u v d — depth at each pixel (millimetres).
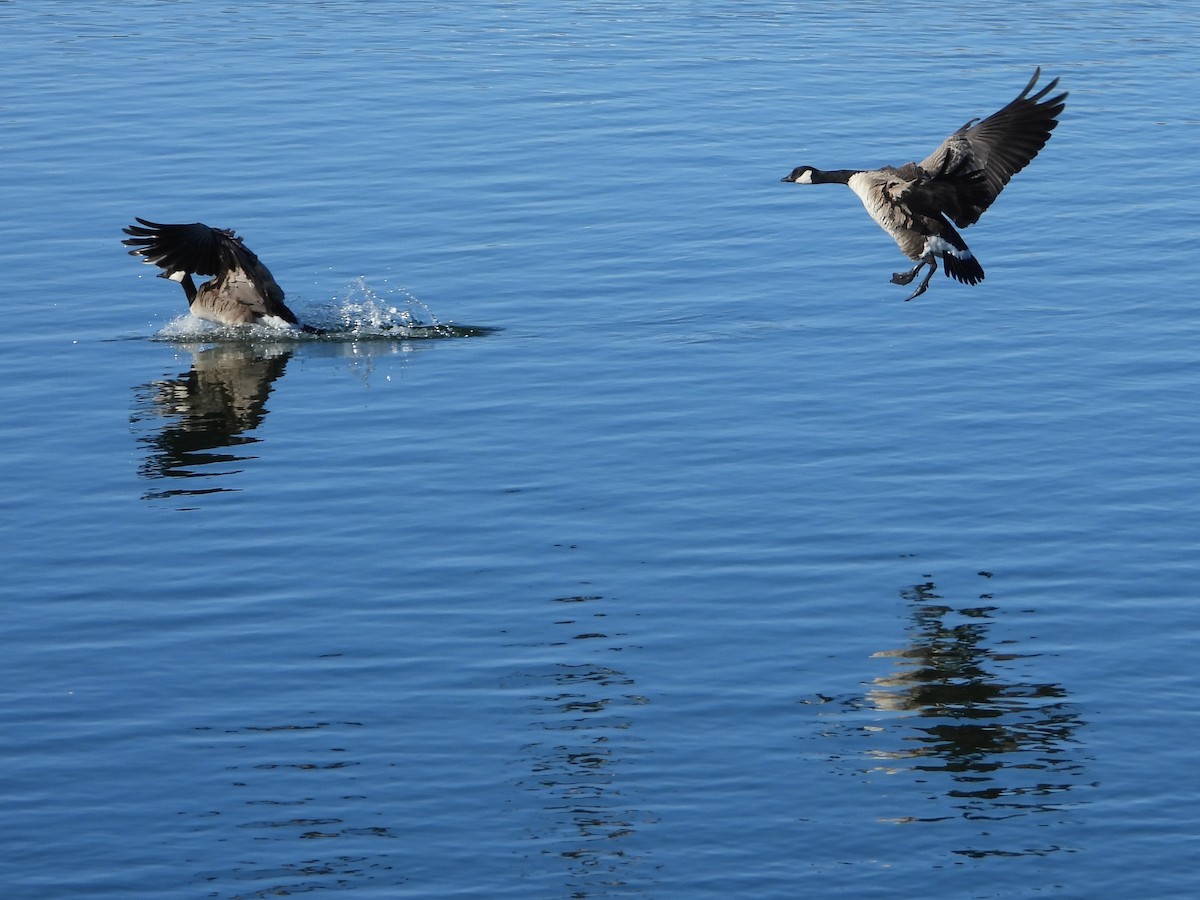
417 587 15039
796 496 16734
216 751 12555
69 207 25828
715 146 28891
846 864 11180
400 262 23688
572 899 10797
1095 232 24750
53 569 15484
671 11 40281
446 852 11336
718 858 11250
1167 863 11172
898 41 36812
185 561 15602
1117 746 12539
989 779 12109
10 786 12148
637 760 12383
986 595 14805
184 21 39344
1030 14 39719
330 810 11820
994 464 17359
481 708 13109
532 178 27234
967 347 20594
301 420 18969
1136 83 33031
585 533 16016
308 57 35469
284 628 14352
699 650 13938
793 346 20703
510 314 21969
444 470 17484
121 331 21750
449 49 36188
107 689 13430
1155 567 15211
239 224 25094
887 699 13188
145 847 11438
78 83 33281
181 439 18453
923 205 14125
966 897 10836
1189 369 19719
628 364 20234
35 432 18656
